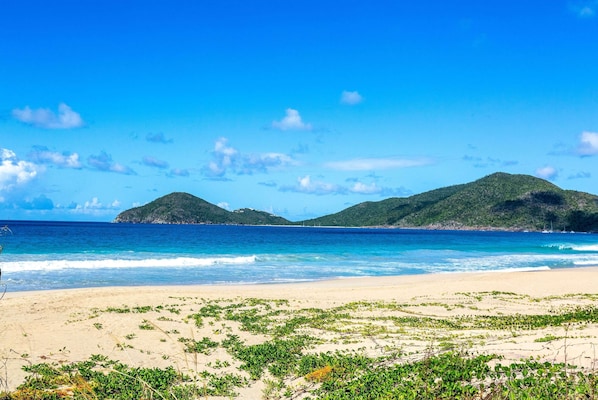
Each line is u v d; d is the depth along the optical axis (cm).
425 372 894
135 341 1334
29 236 6400
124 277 2720
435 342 1320
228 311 1780
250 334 1468
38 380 964
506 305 2034
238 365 1148
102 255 3878
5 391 865
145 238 7088
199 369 1108
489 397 735
